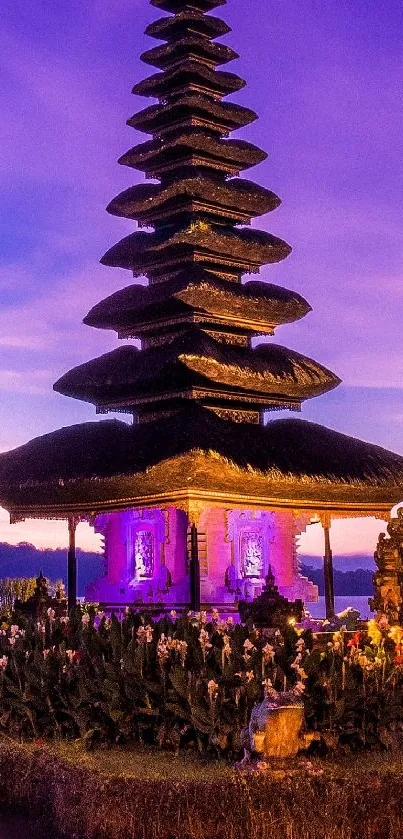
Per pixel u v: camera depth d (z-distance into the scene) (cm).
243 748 1345
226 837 1173
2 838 1284
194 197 2614
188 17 2644
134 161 2727
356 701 1405
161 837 1190
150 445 2414
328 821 1170
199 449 2280
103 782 1259
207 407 2567
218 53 2697
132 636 1553
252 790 1192
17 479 2662
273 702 1266
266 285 2675
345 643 1653
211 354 2439
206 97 2705
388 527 2034
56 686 1570
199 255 2614
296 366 2645
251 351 2669
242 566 2595
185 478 2308
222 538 2558
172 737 1430
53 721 1577
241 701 1384
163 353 2494
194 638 1560
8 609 2733
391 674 1475
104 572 2778
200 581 2475
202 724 1381
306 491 2511
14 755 1456
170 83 2692
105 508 2567
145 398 2612
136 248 2684
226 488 2372
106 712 1489
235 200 2656
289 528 2684
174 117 2692
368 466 2639
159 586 2583
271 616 1872
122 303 2641
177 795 1203
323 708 1397
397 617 1970
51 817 1316
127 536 2692
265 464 2409
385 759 1369
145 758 1403
